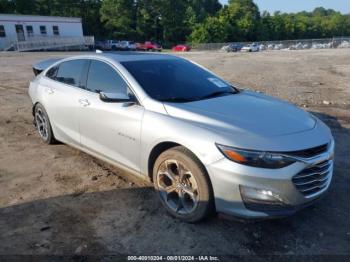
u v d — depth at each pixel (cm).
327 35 11138
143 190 439
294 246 334
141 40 7838
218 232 353
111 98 396
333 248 332
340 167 505
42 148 589
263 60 2531
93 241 342
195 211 352
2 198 423
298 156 321
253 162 315
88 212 392
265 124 352
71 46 4862
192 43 7206
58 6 6975
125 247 333
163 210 393
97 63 473
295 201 326
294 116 384
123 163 430
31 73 1645
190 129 347
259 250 329
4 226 366
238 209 326
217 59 2705
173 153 360
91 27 7344
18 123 754
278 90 1142
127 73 427
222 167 323
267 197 317
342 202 411
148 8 7844
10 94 1090
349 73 1612
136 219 377
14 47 4125
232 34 7856
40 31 4662
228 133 333
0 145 609
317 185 343
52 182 464
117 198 421
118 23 7362
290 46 6362
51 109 546
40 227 364
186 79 455
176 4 8075
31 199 421
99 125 446
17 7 6556
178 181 365
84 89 482
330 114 815
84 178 474
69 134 518
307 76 1516
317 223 370
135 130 394
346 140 623
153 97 401
